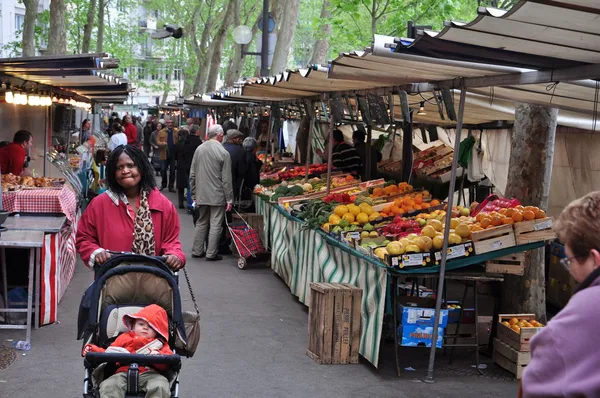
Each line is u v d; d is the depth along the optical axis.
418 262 6.82
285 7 23.92
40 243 7.34
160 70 71.75
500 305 8.00
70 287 10.15
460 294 9.99
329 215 8.95
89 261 5.27
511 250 6.96
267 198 12.70
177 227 5.56
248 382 6.65
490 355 7.76
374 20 18.95
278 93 12.14
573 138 10.34
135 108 62.88
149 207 5.43
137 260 4.94
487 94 7.15
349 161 13.82
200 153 12.62
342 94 10.02
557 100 7.04
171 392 4.47
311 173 14.39
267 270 12.22
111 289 4.81
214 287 10.70
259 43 24.28
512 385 6.83
